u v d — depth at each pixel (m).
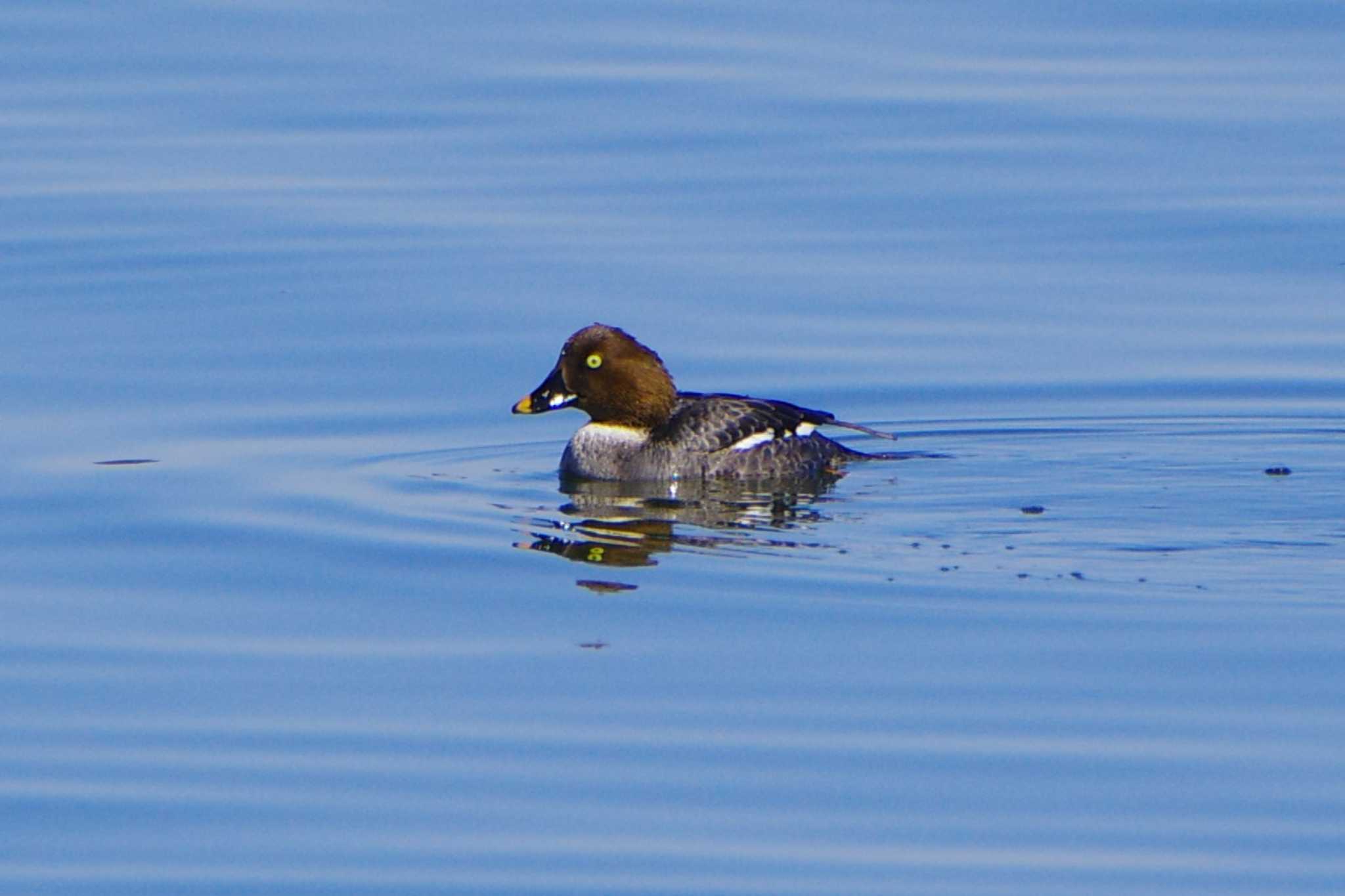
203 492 16.72
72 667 13.20
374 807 11.36
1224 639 13.33
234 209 23.44
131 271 21.83
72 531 15.76
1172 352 20.00
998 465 17.59
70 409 18.61
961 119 25.95
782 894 10.40
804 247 22.55
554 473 17.75
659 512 16.45
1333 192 23.77
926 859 10.73
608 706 12.55
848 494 16.89
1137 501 16.47
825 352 20.16
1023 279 21.77
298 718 12.43
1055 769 11.62
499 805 11.37
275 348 20.11
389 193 23.94
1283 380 19.34
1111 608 13.93
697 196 23.92
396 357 19.97
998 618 13.79
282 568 15.01
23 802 11.41
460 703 12.63
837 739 12.05
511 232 22.91
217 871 10.70
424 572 14.91
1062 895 10.36
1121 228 22.98
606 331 17.78
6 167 24.48
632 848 10.88
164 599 14.40
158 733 12.24
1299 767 11.55
